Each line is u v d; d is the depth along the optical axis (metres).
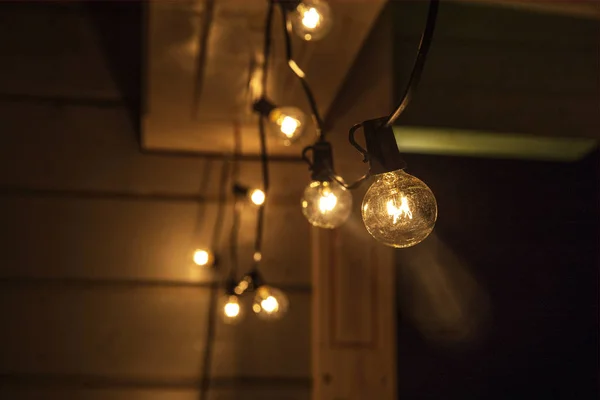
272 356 1.24
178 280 1.25
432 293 1.52
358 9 0.94
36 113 1.28
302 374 1.24
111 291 1.24
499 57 1.45
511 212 1.56
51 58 1.30
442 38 1.43
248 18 0.93
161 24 0.94
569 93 1.46
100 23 1.33
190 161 1.29
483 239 1.55
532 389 1.53
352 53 1.02
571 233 1.57
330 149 0.76
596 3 1.11
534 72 1.45
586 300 1.56
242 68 1.05
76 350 1.22
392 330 1.26
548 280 1.55
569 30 1.48
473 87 1.42
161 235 1.26
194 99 1.13
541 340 1.54
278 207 1.28
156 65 1.03
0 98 1.28
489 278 1.54
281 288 1.26
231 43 0.98
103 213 1.26
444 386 1.50
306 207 0.75
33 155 1.27
